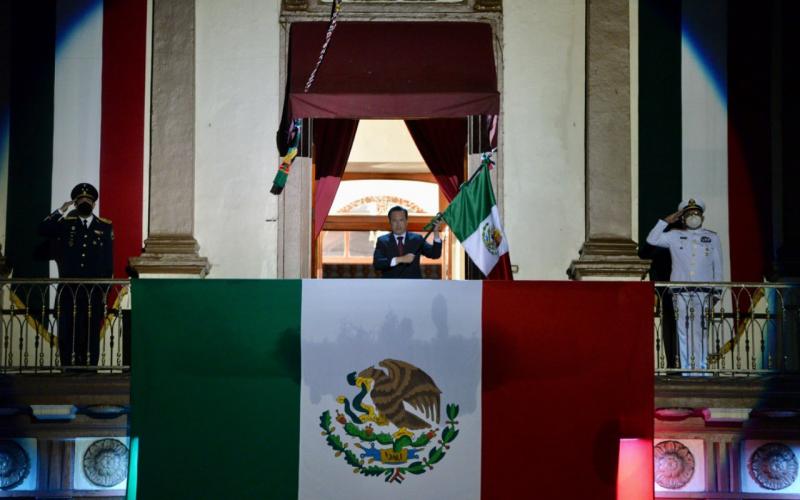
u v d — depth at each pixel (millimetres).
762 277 18250
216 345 16047
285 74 18328
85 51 18406
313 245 18688
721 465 17062
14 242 18031
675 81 18562
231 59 18359
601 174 18125
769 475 17062
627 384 16141
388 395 16047
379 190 22766
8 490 16812
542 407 16078
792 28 18438
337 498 15891
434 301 16188
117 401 16516
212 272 18016
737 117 18516
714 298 17719
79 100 18312
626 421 16078
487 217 17188
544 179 18266
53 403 16516
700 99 18531
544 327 16188
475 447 16000
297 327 16109
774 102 18562
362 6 18406
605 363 16156
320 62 17594
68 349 17484
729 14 18688
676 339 17562
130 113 18297
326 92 17297
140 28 18469
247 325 16094
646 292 16281
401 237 17906
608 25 18469
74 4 18484
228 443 15930
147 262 17641
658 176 18375
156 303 16094
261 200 18156
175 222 17891
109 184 18172
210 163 18188
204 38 18406
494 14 18484
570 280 17219
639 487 15984
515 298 16203
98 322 17531
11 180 18141
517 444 16031
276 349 16078
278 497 15891
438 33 18109
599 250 17875
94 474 16859
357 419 16000
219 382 16000
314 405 16000
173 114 18141
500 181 18203
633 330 16219
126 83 18344
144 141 18266
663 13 18672
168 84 18203
